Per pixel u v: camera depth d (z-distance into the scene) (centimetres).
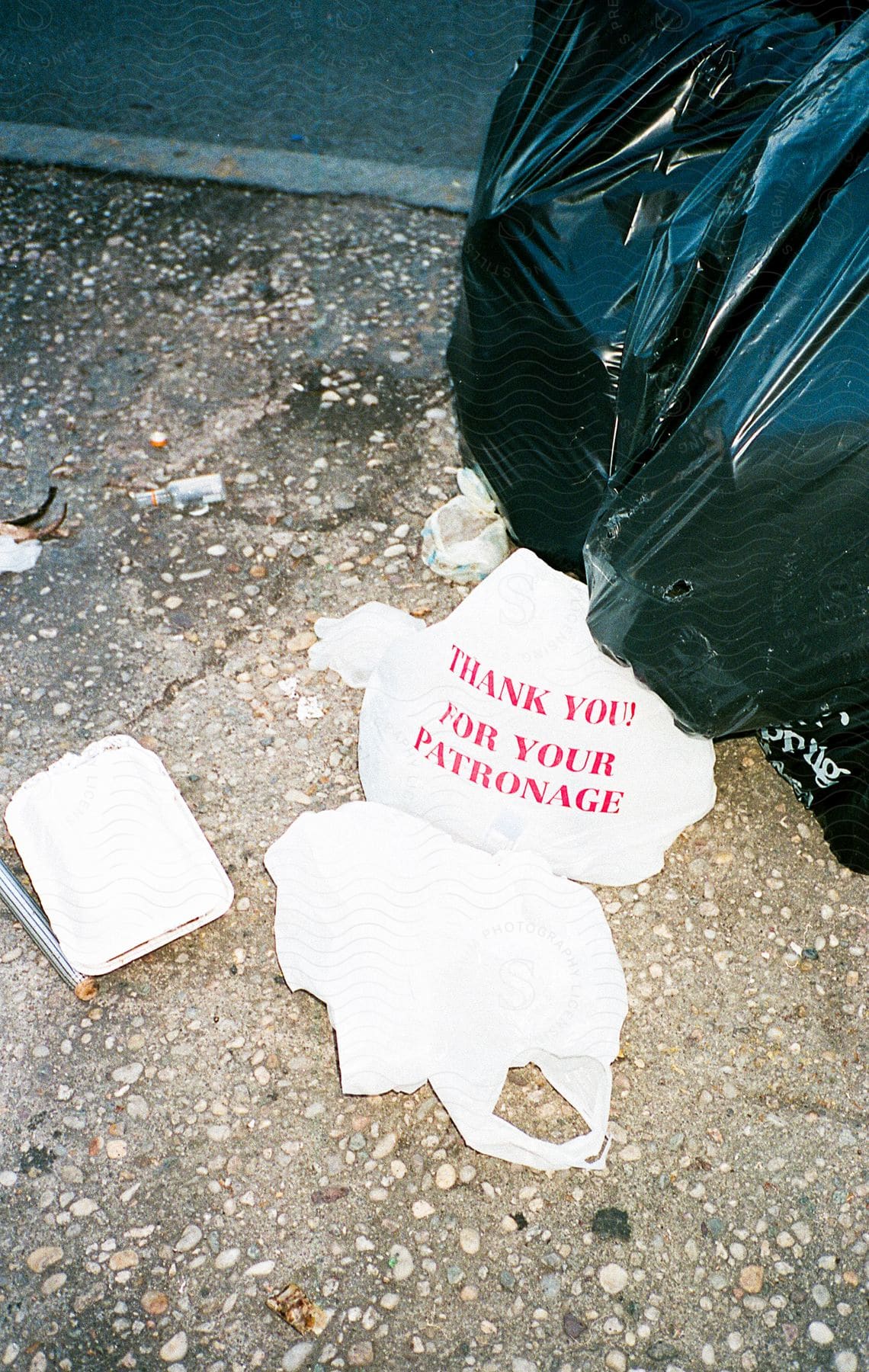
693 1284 147
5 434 245
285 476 242
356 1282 145
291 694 206
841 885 187
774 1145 159
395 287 287
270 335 271
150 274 285
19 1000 166
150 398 255
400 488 241
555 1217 152
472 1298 145
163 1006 167
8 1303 142
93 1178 152
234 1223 149
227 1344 140
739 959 178
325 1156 155
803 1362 142
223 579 222
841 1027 172
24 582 218
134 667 207
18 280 280
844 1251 151
